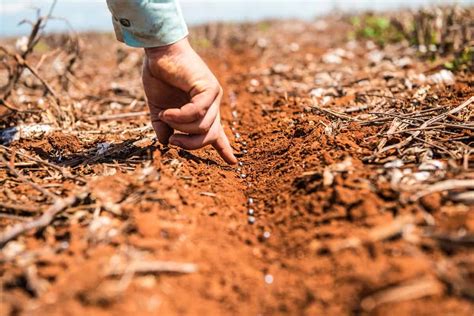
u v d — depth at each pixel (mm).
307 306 529
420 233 563
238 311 537
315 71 1417
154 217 616
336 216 609
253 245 622
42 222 611
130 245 582
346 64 1502
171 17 695
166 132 780
